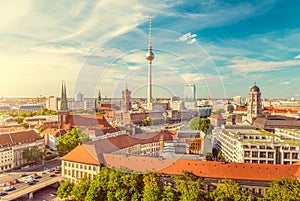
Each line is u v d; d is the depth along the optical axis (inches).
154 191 1606.8
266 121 4382.4
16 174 2753.4
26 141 3368.6
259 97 4970.5
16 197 2046.0
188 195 1598.2
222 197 1615.4
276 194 1620.3
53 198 2186.3
